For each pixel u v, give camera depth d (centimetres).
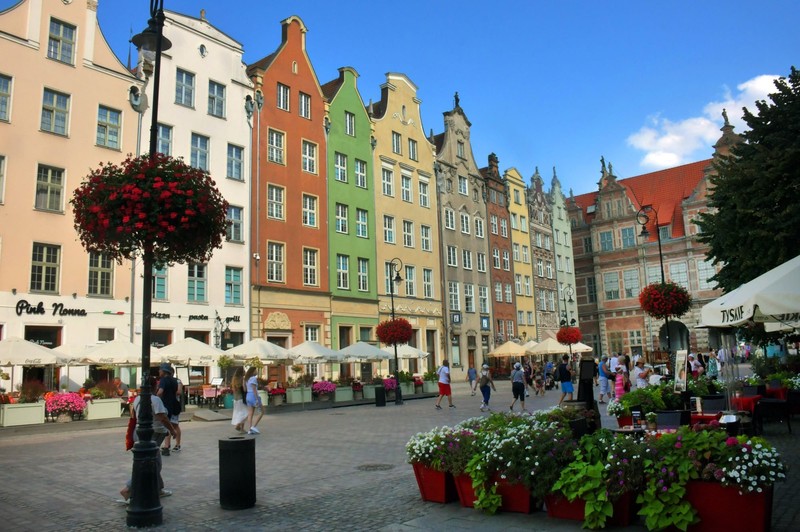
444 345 4688
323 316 3700
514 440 756
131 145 2891
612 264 6750
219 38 3350
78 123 2720
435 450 825
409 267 4488
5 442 1595
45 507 855
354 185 4094
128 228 878
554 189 6812
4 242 2439
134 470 770
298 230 3619
